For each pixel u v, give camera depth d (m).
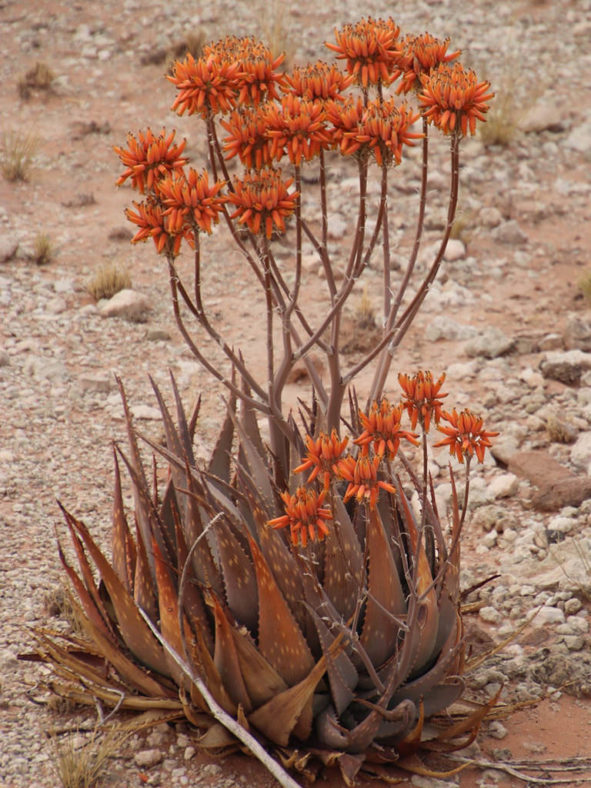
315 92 3.43
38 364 7.52
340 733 3.61
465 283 9.17
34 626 4.66
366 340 8.03
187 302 3.60
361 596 3.71
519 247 9.84
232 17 14.59
